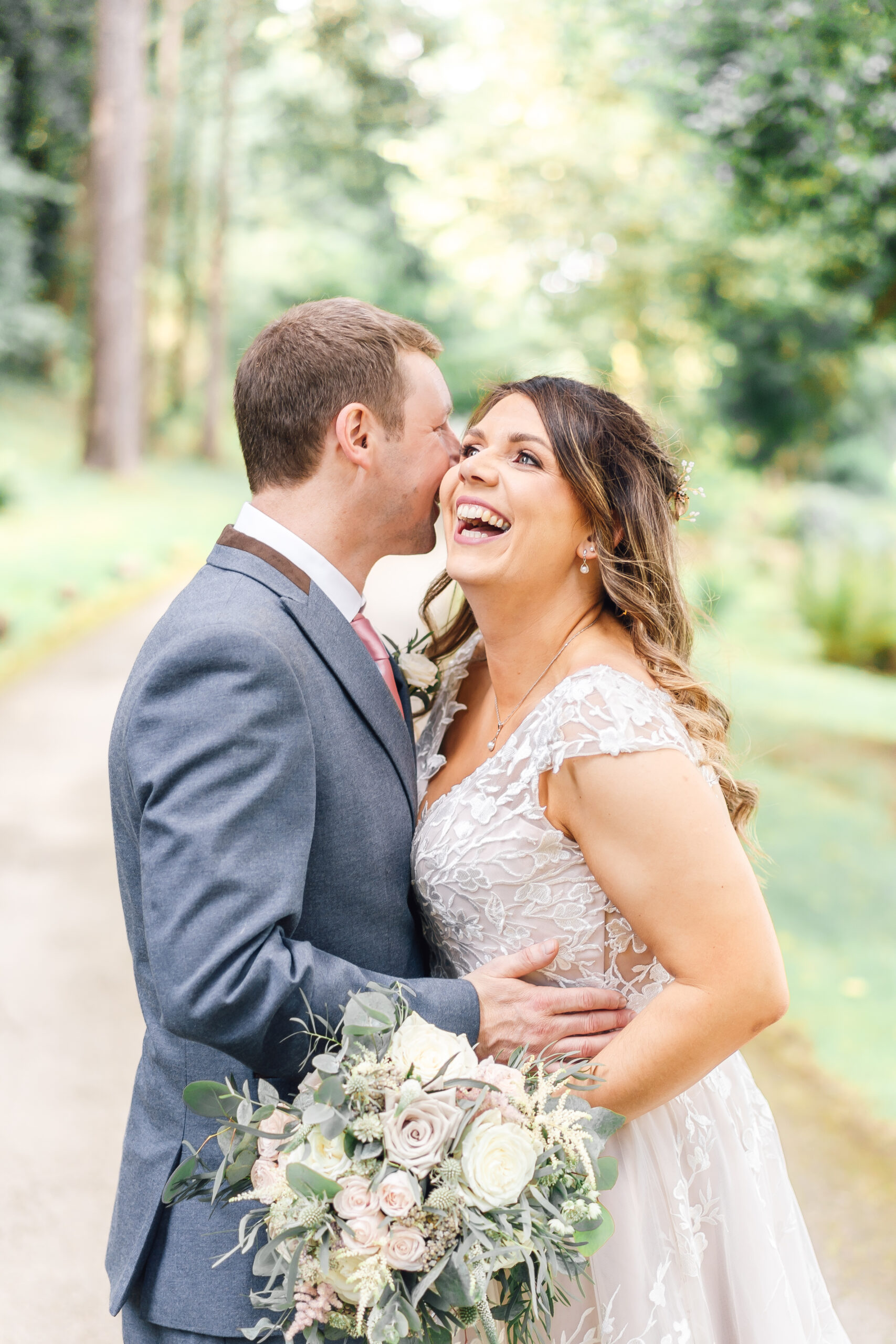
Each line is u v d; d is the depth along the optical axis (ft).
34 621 34.96
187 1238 5.06
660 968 5.69
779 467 77.20
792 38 18.90
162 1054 5.31
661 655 5.77
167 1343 5.04
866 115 19.16
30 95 68.69
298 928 5.30
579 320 48.06
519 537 5.74
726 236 35.70
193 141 92.38
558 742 5.33
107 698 28.94
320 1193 4.41
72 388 80.94
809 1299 6.27
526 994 5.33
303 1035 4.78
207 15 86.43
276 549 5.66
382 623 22.61
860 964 14.92
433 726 6.86
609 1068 5.21
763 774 24.30
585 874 5.57
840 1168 10.61
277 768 4.80
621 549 5.94
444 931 5.93
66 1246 9.78
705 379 53.72
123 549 46.21
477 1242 4.38
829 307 38.40
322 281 100.63
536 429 5.81
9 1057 12.59
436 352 6.06
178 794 4.71
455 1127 4.54
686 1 20.16
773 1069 12.58
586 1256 4.95
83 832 19.83
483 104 40.65
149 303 86.38
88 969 14.74
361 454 5.66
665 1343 5.37
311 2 85.81
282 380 5.62
